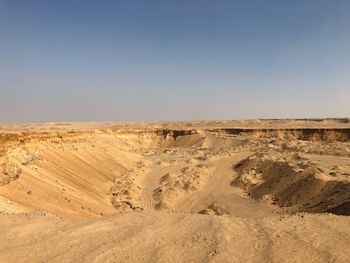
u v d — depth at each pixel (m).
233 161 75.00
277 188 50.41
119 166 70.81
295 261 11.63
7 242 13.56
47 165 46.09
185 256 12.23
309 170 49.25
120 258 12.15
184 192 55.41
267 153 70.88
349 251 12.26
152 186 60.06
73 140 64.69
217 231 14.38
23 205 28.50
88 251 12.72
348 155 69.19
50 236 14.20
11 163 37.16
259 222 15.80
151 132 131.62
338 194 37.75
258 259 11.89
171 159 87.94
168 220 16.36
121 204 46.47
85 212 35.09
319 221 15.60
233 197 50.88
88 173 55.22
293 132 124.44
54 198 34.25
